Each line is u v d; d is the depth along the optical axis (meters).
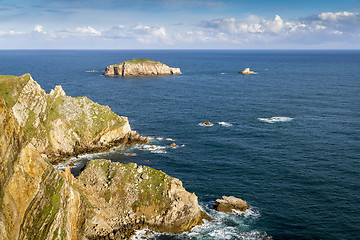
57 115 94.56
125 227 54.28
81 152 93.88
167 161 87.12
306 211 61.00
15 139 38.41
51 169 43.47
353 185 71.19
